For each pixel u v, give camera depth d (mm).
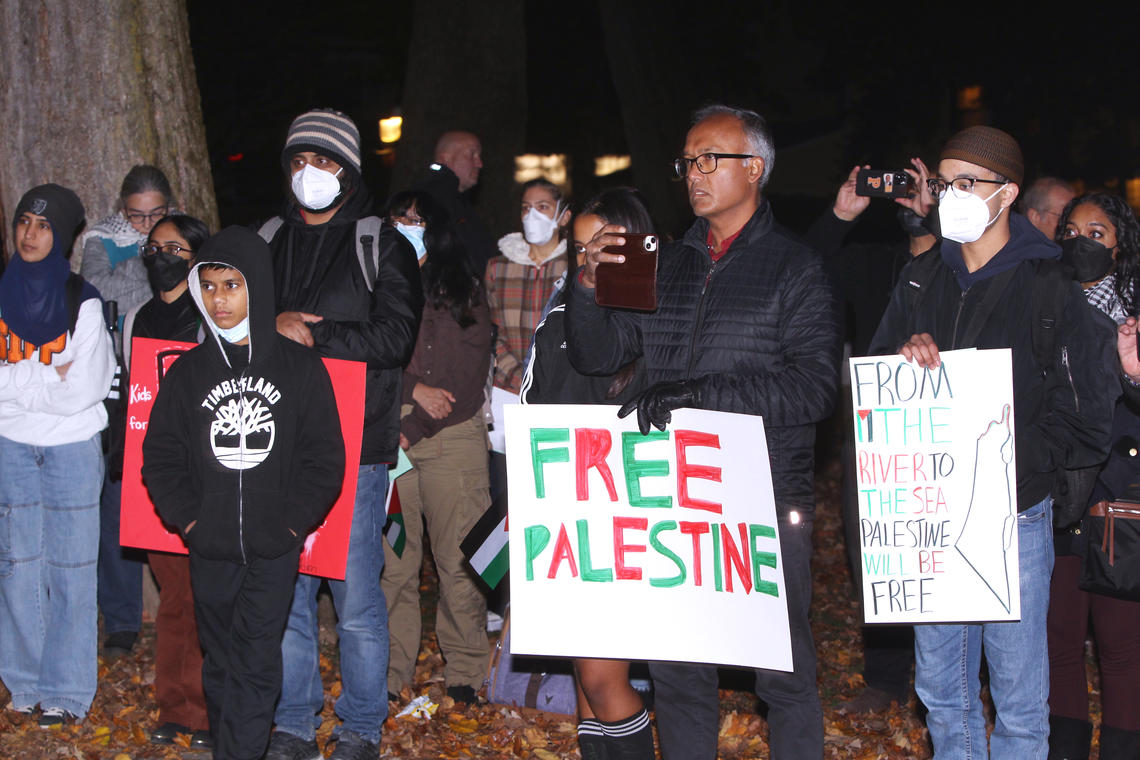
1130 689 4258
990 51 21344
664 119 18906
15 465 5059
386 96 23562
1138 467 4141
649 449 3727
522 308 6000
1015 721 3844
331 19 21375
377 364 4473
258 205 19281
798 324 3736
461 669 5543
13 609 5164
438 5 12234
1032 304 3756
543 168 25953
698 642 3629
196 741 4980
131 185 5887
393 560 5516
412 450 5398
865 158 23359
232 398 4031
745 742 5223
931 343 3828
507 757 5000
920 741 5191
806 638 3846
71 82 6586
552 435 3732
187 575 4953
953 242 3918
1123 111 21031
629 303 3658
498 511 4570
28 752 4895
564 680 5316
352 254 4602
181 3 6949
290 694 4652
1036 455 3744
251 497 4004
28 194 4895
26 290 4887
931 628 3963
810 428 3908
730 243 3861
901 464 3828
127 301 5820
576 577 3662
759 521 3729
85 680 5156
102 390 5016
